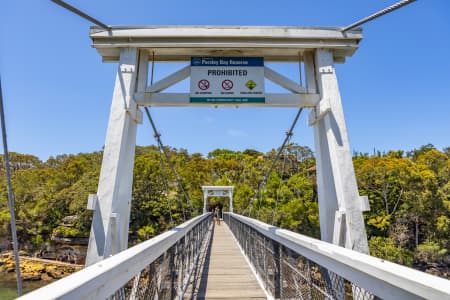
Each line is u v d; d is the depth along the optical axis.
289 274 2.15
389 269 0.79
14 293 15.03
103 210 2.73
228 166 45.22
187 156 53.62
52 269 19.47
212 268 4.43
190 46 3.28
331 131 3.05
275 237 2.45
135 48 3.28
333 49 3.36
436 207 19.30
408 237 19.44
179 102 3.29
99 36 3.22
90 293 0.73
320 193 3.33
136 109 3.28
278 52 3.49
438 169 22.28
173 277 2.31
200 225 6.84
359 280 0.99
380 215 20.47
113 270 0.87
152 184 24.38
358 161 27.61
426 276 0.68
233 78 3.39
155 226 23.08
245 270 4.27
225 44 3.29
